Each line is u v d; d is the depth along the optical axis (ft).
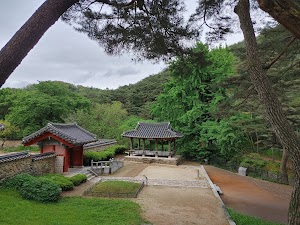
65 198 38.68
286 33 33.45
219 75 83.92
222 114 64.90
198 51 27.22
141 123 90.07
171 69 28.40
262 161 78.23
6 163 38.93
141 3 21.93
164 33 24.23
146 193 45.50
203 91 88.63
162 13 23.15
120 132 106.22
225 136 74.90
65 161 55.21
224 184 61.21
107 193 42.06
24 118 87.25
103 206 35.63
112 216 31.68
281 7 14.23
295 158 16.12
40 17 12.62
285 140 16.60
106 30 23.32
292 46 33.04
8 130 94.07
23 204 31.81
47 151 55.57
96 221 29.37
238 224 32.14
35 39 12.62
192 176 62.75
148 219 32.04
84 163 67.15
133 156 85.30
